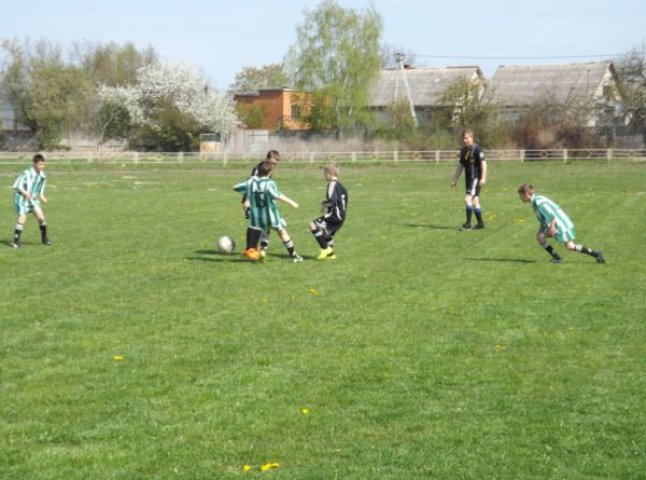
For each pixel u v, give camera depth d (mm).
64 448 7227
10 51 78625
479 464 6848
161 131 77000
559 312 11953
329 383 8891
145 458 7016
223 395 8523
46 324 11438
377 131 73125
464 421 7793
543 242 16250
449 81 82438
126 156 62781
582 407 8109
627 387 8664
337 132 75750
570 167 51938
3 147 78500
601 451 7090
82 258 17172
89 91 80188
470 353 9977
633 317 11617
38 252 18062
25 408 8164
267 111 88750
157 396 8508
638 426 7613
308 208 27719
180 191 35625
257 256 16344
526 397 8422
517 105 74375
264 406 8211
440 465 6832
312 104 75875
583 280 14320
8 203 30141
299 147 69938
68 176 48250
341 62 74750
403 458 6977
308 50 75000
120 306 12555
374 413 8008
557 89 77625
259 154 65562
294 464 6902
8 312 12156
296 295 13273
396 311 12109
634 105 65812
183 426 7699
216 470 6785
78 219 24469
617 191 33562
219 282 14406
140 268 15875
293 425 7727
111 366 9508
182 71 79750
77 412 8062
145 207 28031
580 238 19500
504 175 46031
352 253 17625
